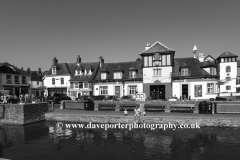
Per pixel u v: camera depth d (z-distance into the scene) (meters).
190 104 18.44
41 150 10.71
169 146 11.06
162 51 29.27
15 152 10.48
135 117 16.08
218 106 17.72
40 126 16.70
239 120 14.42
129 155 9.87
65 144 11.66
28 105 17.80
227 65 35.00
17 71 36.62
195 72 28.33
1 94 25.91
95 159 9.42
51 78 39.50
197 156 9.59
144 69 30.19
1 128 16.27
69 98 31.19
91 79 34.00
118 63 35.91
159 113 17.89
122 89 31.50
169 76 28.89
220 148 10.57
